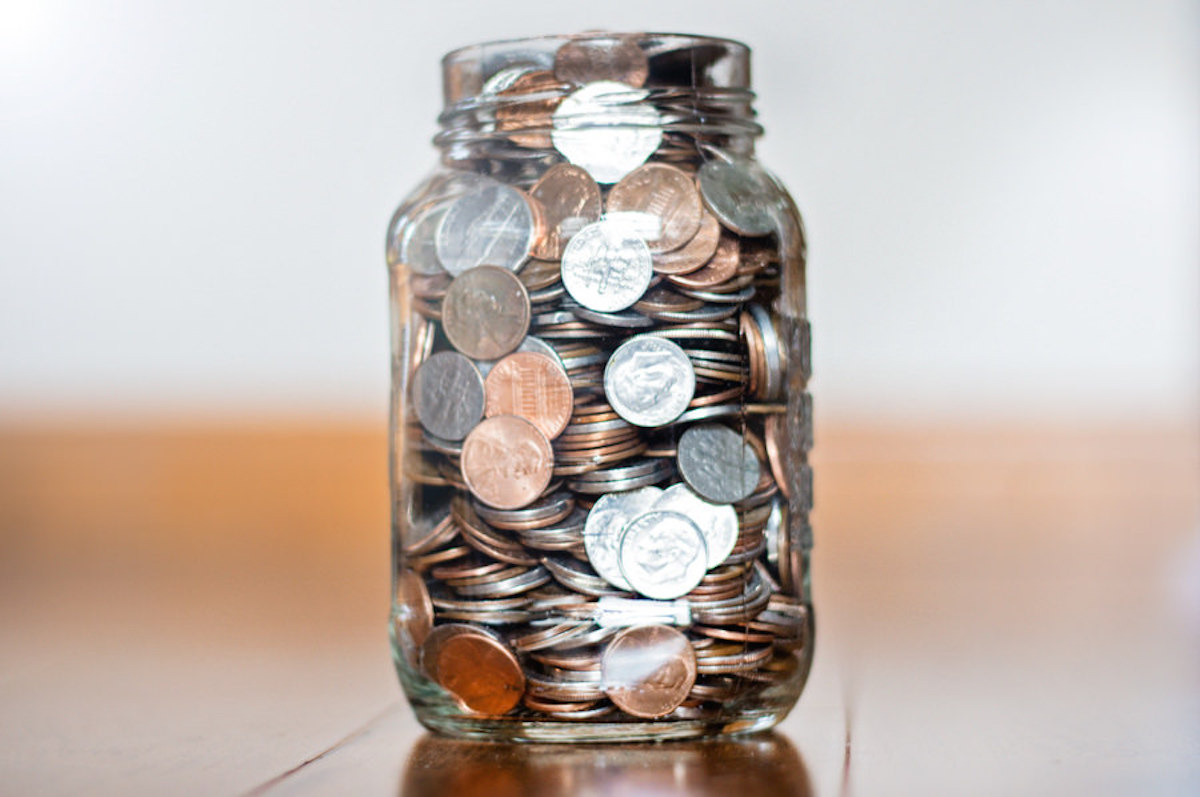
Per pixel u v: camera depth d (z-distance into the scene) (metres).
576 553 0.52
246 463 1.70
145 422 1.71
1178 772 0.51
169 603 0.91
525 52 0.54
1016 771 0.51
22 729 0.59
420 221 0.54
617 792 0.49
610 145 0.53
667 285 0.52
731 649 0.53
